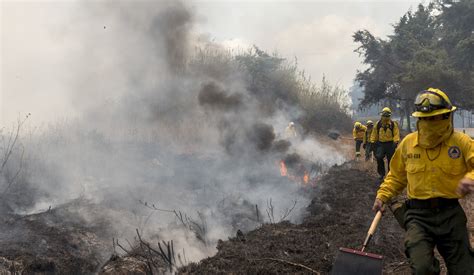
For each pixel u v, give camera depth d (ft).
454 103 78.54
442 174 9.91
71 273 16.81
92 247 18.78
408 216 10.46
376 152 31.78
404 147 10.62
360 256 10.09
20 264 15.92
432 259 9.77
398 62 91.50
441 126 9.81
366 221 21.22
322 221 21.66
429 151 10.06
